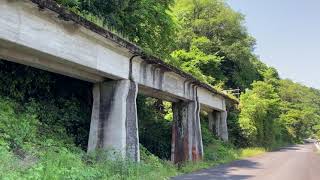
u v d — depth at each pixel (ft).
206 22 158.61
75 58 38.50
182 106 72.84
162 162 57.62
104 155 43.68
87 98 53.62
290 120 260.83
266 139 145.79
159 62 53.01
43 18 34.30
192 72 105.91
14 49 34.22
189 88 71.56
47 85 48.70
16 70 44.52
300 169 64.59
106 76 45.91
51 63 39.01
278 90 249.34
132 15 65.57
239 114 120.78
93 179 35.22
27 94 46.52
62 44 36.78
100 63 42.55
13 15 31.24
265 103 137.90
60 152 36.32
